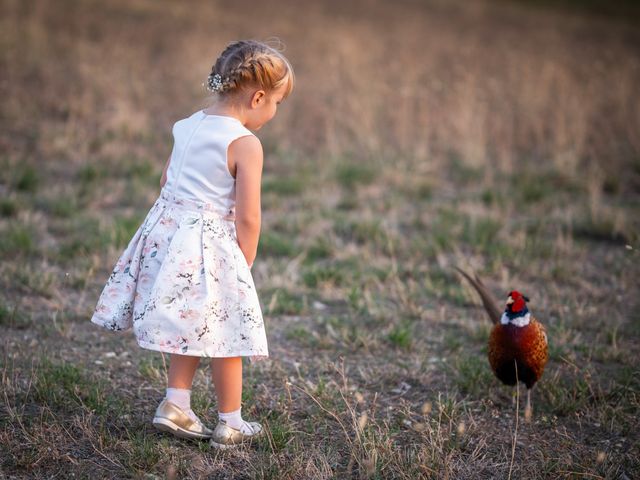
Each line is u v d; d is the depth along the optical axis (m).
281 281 16.31
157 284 9.05
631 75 43.22
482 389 12.08
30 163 23.98
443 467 9.63
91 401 10.79
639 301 16.30
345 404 11.33
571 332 14.49
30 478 9.05
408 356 13.38
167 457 9.53
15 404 10.71
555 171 25.95
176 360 9.73
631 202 23.73
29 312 14.22
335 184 24.00
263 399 11.41
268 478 9.27
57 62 36.06
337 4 72.69
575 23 75.12
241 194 9.15
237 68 9.25
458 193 24.14
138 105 31.48
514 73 42.38
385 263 18.02
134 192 21.97
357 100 33.44
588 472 9.64
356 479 9.47
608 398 11.85
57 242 18.12
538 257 18.77
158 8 55.06
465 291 16.08
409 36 56.38
